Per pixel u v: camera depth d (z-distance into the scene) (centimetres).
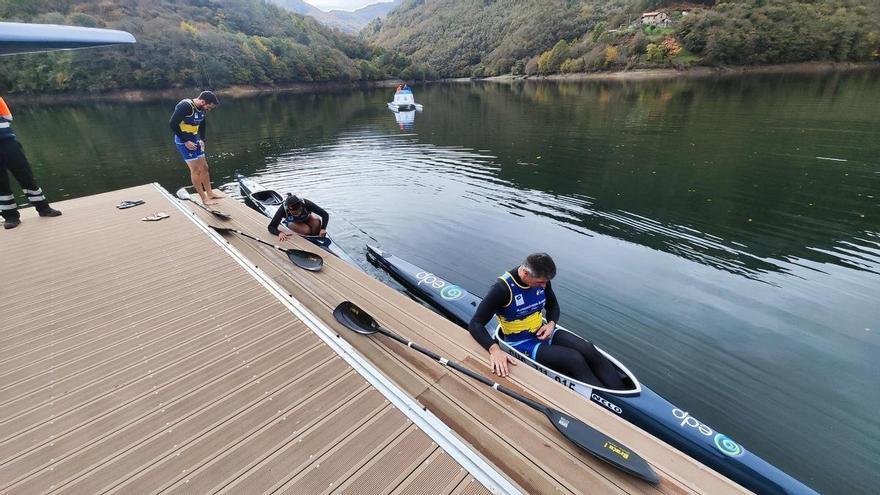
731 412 387
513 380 306
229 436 243
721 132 1518
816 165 1076
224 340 333
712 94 2730
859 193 885
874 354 450
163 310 377
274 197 920
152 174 1273
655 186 990
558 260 668
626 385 358
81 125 2420
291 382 287
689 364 448
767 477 297
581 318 528
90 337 338
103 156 1532
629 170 1125
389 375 310
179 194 841
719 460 309
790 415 382
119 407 265
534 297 343
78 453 233
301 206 594
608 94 3180
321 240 636
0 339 337
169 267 462
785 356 453
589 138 1562
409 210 901
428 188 1055
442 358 309
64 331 347
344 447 236
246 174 1235
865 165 1054
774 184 962
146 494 208
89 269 458
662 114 2006
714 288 579
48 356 316
